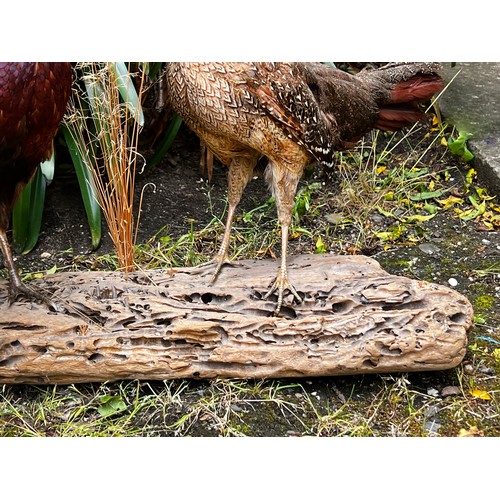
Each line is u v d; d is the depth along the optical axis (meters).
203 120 1.36
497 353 1.43
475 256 1.65
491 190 1.78
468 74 2.04
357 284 1.39
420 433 1.32
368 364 1.35
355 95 1.50
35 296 1.38
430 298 1.37
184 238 1.67
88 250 1.67
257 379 1.38
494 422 1.33
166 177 1.84
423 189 1.80
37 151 1.37
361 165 1.85
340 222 1.74
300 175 1.42
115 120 1.51
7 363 1.34
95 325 1.36
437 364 1.35
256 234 1.70
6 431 1.33
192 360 1.36
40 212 1.68
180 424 1.33
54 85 1.32
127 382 1.38
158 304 1.37
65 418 1.34
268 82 1.33
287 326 1.36
